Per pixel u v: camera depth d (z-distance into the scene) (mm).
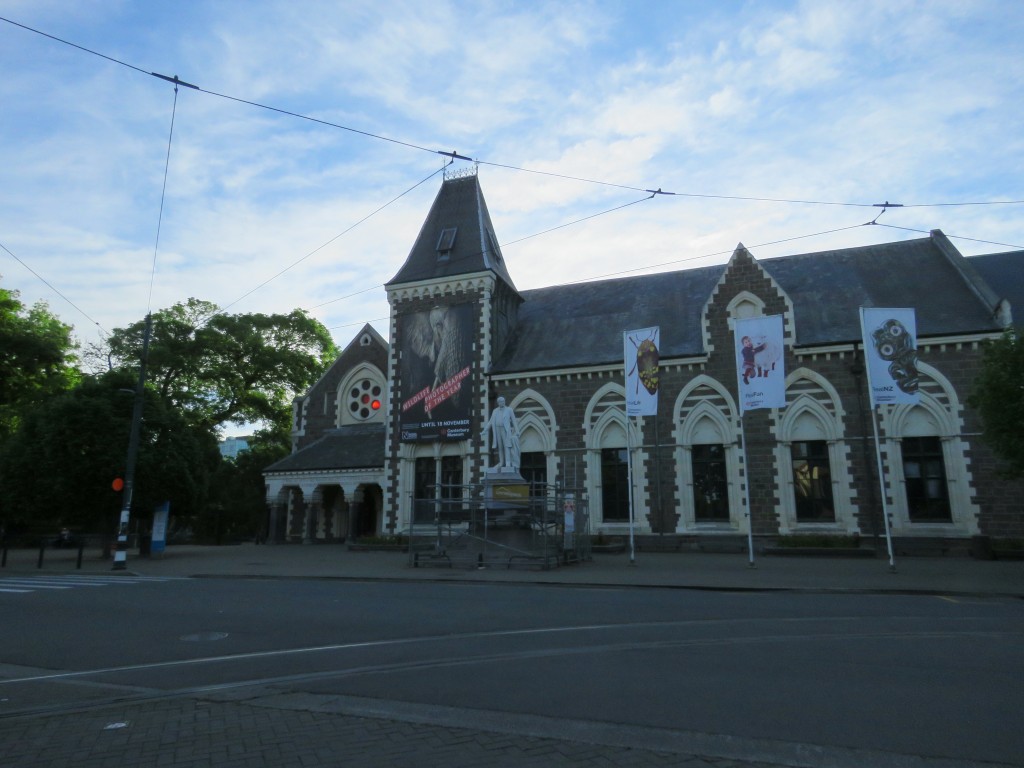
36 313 46094
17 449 32719
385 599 15938
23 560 31312
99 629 12523
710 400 31188
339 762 5695
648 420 32062
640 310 36312
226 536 52875
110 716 7176
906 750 5816
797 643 10188
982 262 33500
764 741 6055
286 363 52281
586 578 19750
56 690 8391
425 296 37500
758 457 30000
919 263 32875
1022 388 19156
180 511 35156
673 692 7594
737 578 19344
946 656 9281
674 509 30859
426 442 36000
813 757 5688
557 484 26969
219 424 52438
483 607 14383
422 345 36906
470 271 36469
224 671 9172
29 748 6219
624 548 30656
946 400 27922
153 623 13055
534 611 13742
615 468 32406
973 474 27078
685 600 15375
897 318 22734
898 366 22500
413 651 10047
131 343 48562
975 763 5535
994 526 26562
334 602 15523
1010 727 6352
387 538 33875
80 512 31703
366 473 39125
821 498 29281
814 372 29797
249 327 51781
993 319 27719
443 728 6555
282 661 9648
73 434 31375
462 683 8156
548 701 7348
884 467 28266
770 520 29391
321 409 45844
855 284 32688
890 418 28547
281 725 6754
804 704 7086
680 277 38344
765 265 36781
